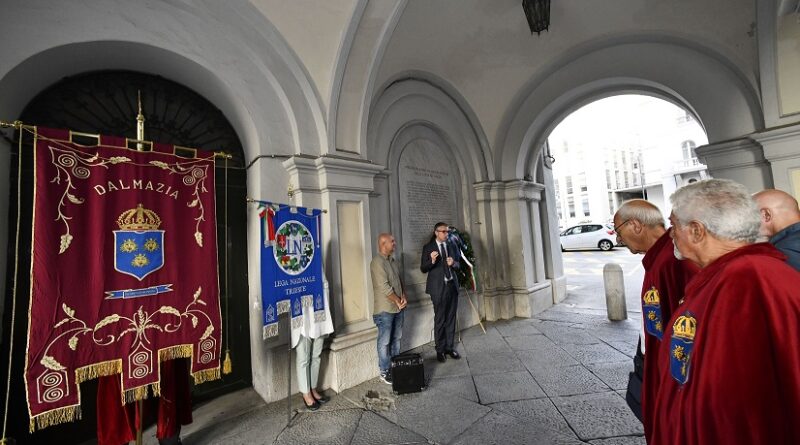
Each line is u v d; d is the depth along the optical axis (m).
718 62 4.41
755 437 0.88
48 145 2.07
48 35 2.46
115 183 2.31
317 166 3.77
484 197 6.26
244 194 3.81
